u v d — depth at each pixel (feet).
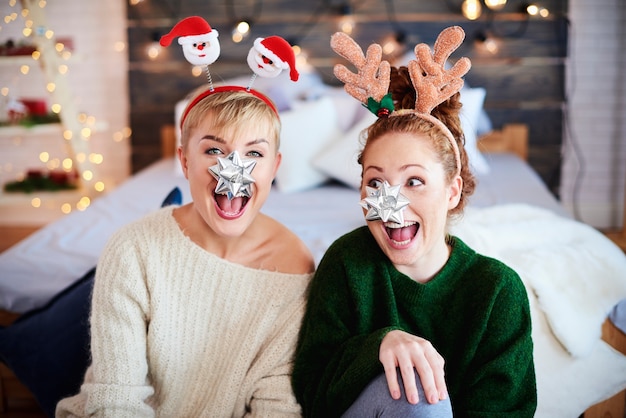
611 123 12.51
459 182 4.22
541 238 6.16
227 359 4.31
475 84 11.86
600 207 12.78
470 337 4.02
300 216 8.27
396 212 3.91
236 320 4.35
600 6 12.14
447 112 4.28
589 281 5.46
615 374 5.12
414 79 4.13
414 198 3.97
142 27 12.23
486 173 10.18
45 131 11.25
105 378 4.09
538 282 5.26
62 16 12.72
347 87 4.32
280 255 4.56
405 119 4.08
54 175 11.95
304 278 4.50
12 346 5.57
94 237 7.61
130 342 4.19
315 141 9.78
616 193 12.74
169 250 4.40
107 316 4.25
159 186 9.84
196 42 4.30
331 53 11.99
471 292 4.14
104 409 4.03
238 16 12.00
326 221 8.00
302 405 4.17
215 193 4.21
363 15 11.82
